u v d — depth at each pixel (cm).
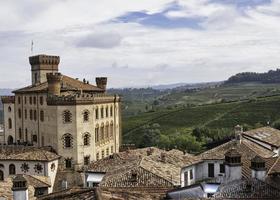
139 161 6328
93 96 11112
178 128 19662
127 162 7144
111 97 12469
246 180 4028
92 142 11075
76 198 2994
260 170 4262
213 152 8281
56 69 14012
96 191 2964
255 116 19788
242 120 19475
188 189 3750
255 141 9362
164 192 3862
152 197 3334
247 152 7950
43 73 13650
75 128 10725
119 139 13288
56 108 10819
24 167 10031
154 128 18450
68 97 10700
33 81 13938
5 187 6028
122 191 3203
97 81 13662
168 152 8538
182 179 7338
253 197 3700
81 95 10838
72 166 10675
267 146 9375
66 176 10238
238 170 4194
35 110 12038
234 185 3956
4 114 13862
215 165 8100
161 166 6494
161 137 14700
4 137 13950
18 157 10031
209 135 15250
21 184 3784
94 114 11150
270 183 4141
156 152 8650
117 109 13075
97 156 11356
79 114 10781
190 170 7744
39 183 8256
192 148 12862
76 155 10750
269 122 17138
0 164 10131
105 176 6088
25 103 12725
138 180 5325
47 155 10125
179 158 7688
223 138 12719
